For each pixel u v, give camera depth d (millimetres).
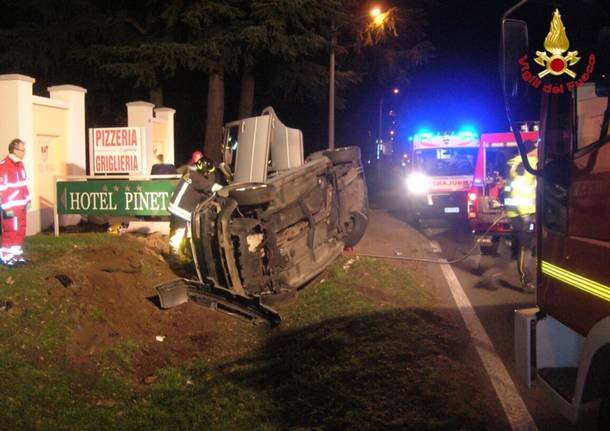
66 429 5137
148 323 7961
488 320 8391
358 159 11609
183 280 8656
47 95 27656
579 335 4297
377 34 28562
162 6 25047
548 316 4582
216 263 8539
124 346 7094
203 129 31484
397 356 6738
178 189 10789
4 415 5102
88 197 12953
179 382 6426
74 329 6988
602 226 3832
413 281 10570
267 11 22188
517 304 9258
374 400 5656
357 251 13547
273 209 8883
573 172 4176
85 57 24859
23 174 9227
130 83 26750
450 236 16328
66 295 7695
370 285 10047
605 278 3742
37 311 7082
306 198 9633
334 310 8672
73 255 9953
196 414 5617
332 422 5238
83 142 15734
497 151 14023
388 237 16156
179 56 22828
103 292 8117
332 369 6434
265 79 28781
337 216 10711
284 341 7695
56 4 25953
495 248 13242
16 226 9148
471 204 13695
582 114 4102
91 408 5617
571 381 4309
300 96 28875
